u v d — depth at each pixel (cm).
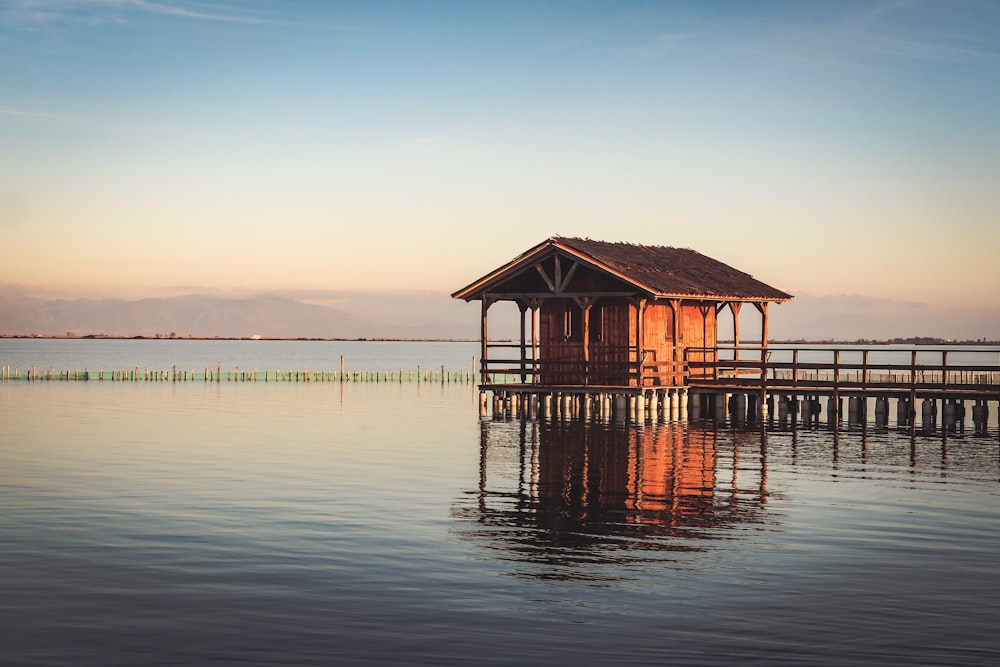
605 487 2595
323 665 1252
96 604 1502
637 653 1294
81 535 1980
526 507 2302
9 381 9031
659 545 1902
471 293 4844
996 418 5009
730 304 5200
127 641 1338
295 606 1492
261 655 1286
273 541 1925
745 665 1252
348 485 2622
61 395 6800
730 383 4784
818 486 2619
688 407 4838
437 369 15900
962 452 3381
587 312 4569
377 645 1323
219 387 8138
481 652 1297
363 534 1992
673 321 4800
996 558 1800
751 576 1667
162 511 2239
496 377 9800
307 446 3562
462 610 1475
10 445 3591
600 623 1414
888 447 3519
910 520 2155
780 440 3744
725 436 3888
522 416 4772
